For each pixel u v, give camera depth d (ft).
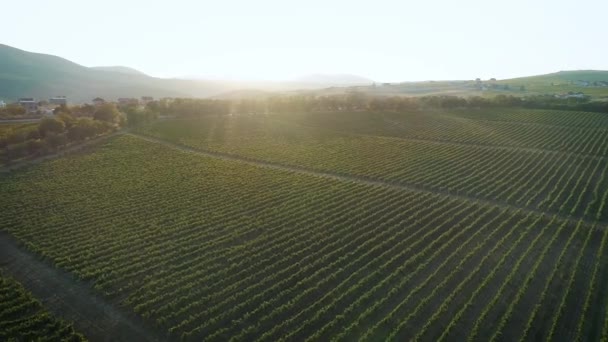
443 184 266.16
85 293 145.48
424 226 199.11
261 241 185.06
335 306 137.69
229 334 125.08
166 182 260.83
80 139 350.23
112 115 407.64
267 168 295.28
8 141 306.96
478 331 125.80
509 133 406.82
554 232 193.67
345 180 272.10
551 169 295.07
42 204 220.84
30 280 152.87
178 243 181.78
